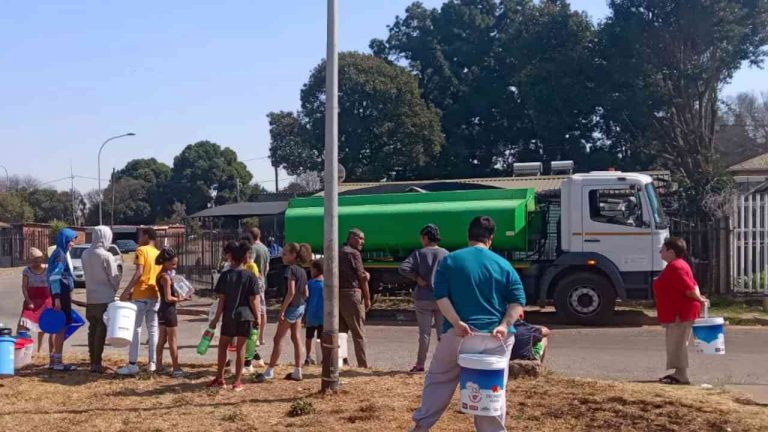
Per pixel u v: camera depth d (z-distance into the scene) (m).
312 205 18.39
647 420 7.43
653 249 15.91
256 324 9.34
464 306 6.02
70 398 8.94
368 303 10.66
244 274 9.25
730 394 8.84
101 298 10.41
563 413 7.71
